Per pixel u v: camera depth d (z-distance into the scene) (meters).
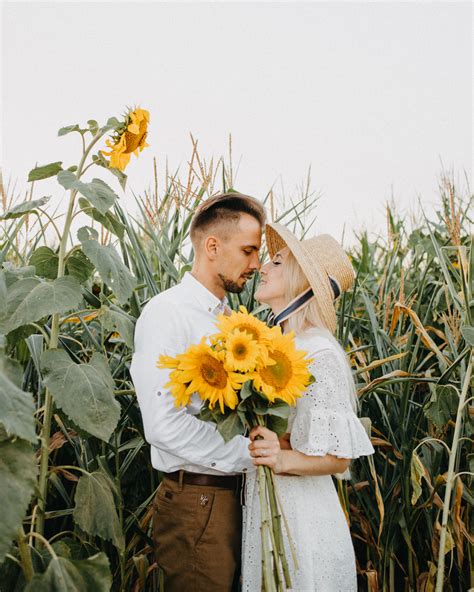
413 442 2.33
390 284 3.02
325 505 1.74
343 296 2.54
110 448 2.08
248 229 1.98
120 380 2.19
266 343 1.45
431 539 2.34
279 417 1.51
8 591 1.47
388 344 2.55
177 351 1.85
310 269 1.81
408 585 2.31
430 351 2.77
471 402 2.28
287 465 1.64
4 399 1.23
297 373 1.47
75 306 1.54
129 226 2.29
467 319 2.18
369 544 2.40
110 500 1.67
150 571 2.22
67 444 2.28
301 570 1.63
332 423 1.67
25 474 1.27
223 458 1.75
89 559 1.41
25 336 1.72
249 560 1.73
